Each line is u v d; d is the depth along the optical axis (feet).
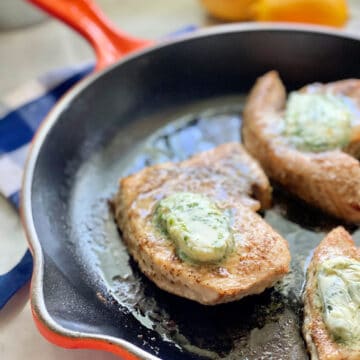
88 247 1.46
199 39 1.74
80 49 2.06
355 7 2.17
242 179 1.48
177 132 1.73
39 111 1.77
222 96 1.81
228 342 1.29
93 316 1.28
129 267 1.42
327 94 1.66
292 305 1.33
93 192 1.58
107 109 1.70
